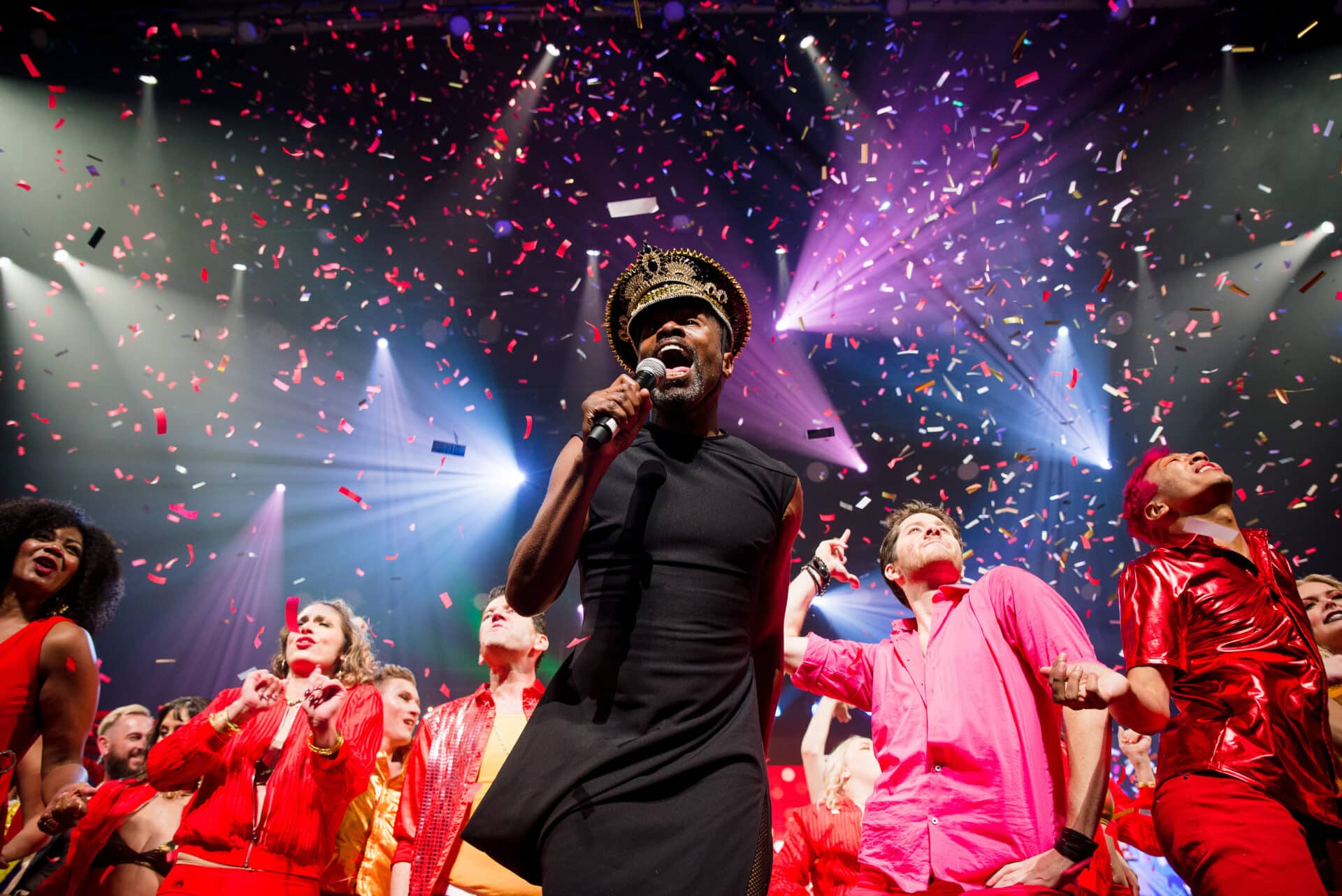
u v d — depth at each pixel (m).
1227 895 2.13
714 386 1.84
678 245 11.84
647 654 1.55
